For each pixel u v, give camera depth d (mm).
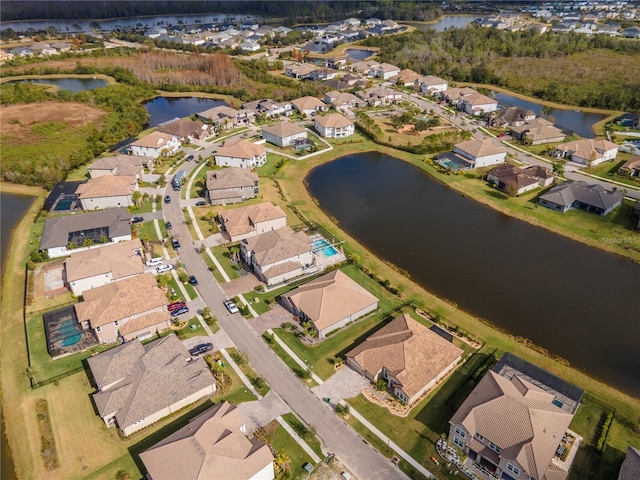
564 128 154625
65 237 88312
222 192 105938
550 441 47938
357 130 154625
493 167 127188
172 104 185625
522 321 72812
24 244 90875
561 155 132000
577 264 87625
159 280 77875
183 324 70312
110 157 122562
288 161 130375
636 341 69375
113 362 58594
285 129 141250
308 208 105625
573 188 108625
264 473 47625
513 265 87125
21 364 63469
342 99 173125
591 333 70688
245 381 60562
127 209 101375
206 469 45094
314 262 85125
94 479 48594
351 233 97125
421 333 63844
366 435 53375
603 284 82125
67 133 143125
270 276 78312
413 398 57625
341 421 55125
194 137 145000
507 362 61156
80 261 77125
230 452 47219
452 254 90312
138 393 54594
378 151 139000
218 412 51781
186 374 58219
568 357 66000
